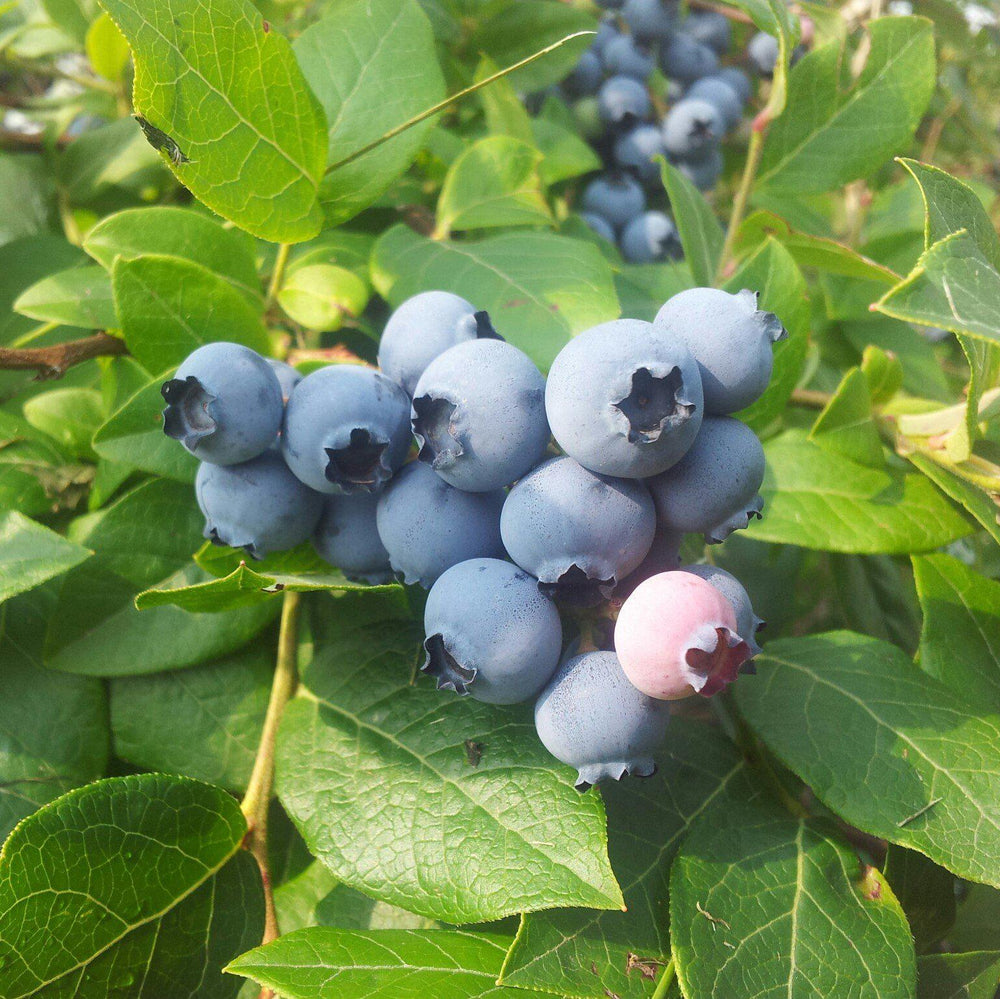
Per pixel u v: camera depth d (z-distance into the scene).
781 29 0.18
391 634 0.14
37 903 0.12
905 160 0.11
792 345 0.16
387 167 0.15
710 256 0.20
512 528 0.11
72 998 0.12
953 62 0.34
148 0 0.12
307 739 0.13
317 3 0.25
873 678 0.14
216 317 0.15
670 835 0.13
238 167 0.13
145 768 0.15
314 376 0.12
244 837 0.14
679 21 0.27
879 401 0.17
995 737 0.13
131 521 0.15
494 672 0.10
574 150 0.23
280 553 0.14
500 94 0.22
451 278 0.16
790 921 0.12
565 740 0.11
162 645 0.15
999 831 0.12
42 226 0.23
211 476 0.12
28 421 0.18
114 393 0.17
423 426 0.11
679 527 0.11
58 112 0.25
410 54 0.16
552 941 0.11
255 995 0.13
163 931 0.13
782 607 0.22
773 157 0.21
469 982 0.11
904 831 0.12
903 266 0.25
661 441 0.10
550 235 0.17
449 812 0.12
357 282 0.17
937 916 0.14
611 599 0.11
